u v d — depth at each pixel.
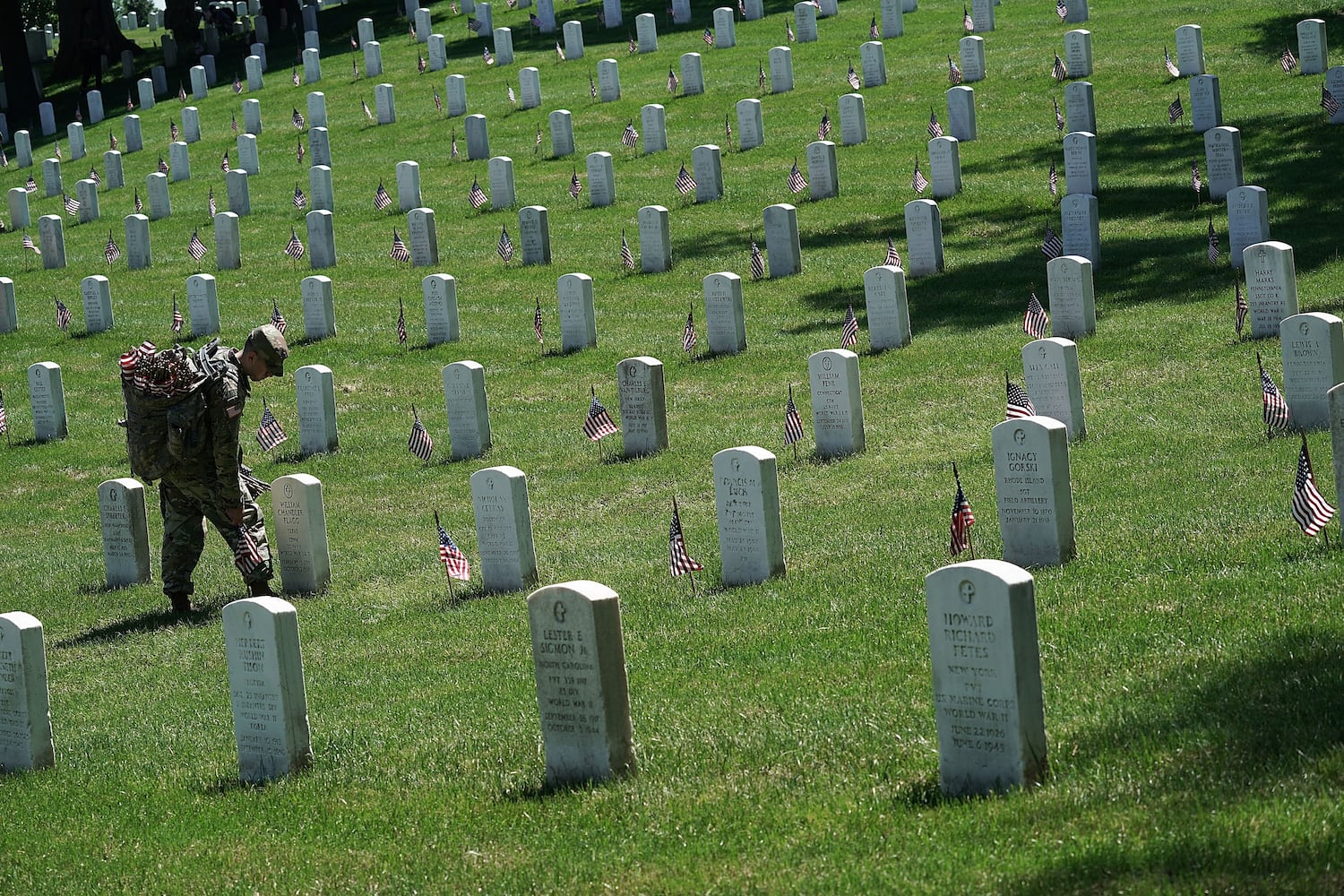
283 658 10.77
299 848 9.14
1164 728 8.80
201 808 10.27
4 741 12.03
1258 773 7.90
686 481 19.42
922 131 38.94
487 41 56.66
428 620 15.18
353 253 35.62
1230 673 9.54
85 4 64.69
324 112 49.25
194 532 16.84
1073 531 13.76
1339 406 12.40
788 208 29.42
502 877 8.16
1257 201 25.62
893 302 24.06
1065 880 6.99
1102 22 46.44
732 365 24.83
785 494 17.92
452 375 22.12
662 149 40.69
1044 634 11.09
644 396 20.84
